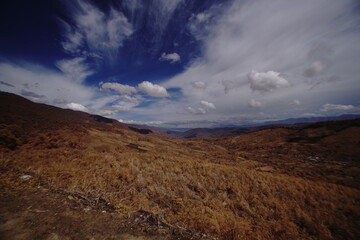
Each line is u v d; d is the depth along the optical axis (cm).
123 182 737
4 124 2202
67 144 2184
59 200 440
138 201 562
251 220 607
